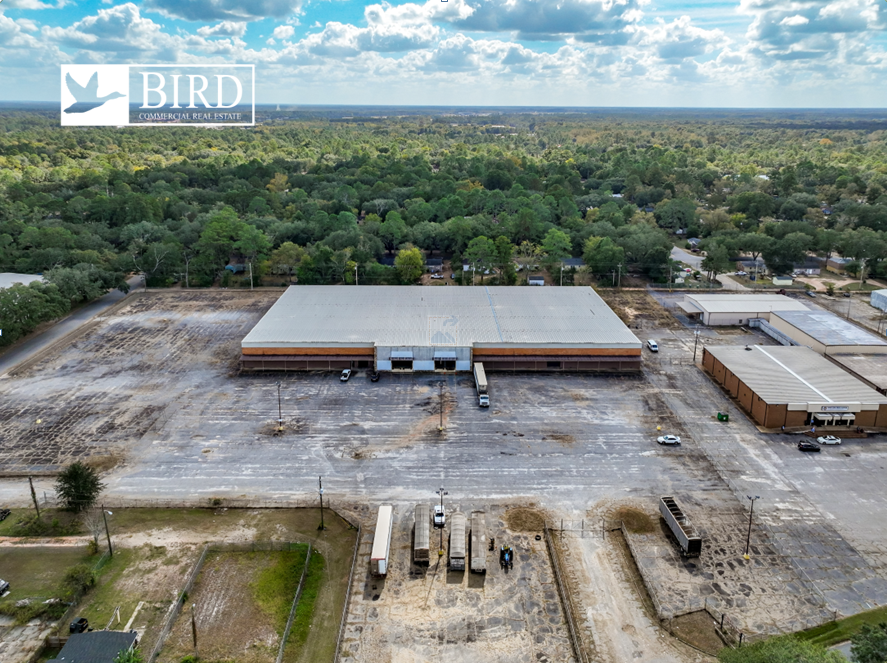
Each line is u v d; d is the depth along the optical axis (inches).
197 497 2647.6
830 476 2822.3
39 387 3629.4
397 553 2338.8
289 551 2349.9
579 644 1936.5
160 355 4116.6
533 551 2349.9
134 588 2154.3
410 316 4362.7
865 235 6205.7
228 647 1926.7
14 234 6309.1
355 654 1903.3
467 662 1878.7
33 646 1918.1
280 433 3157.0
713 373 3850.9
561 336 4023.1
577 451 3011.8
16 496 2655.0
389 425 3243.1
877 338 4057.6
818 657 1604.3
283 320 4249.5
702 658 1898.4
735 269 6284.5
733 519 2524.6
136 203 7229.3
